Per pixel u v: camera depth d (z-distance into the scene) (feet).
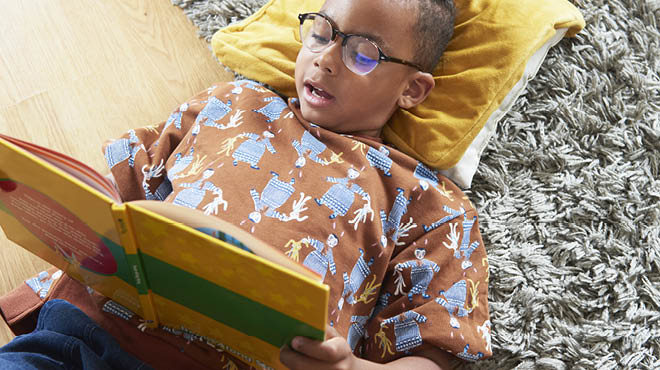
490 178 4.01
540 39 3.92
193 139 3.54
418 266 3.32
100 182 2.54
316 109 3.53
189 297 2.65
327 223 3.17
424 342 3.18
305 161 3.35
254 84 3.77
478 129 3.76
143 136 3.68
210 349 2.98
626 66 4.20
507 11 3.96
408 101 3.76
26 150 2.49
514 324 3.63
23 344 2.96
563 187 3.98
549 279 3.73
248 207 3.14
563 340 3.54
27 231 2.97
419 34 3.51
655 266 3.70
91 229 2.56
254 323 2.55
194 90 4.63
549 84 4.24
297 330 2.43
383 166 3.44
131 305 2.97
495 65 3.86
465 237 3.48
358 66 3.43
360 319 3.34
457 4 3.99
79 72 4.62
